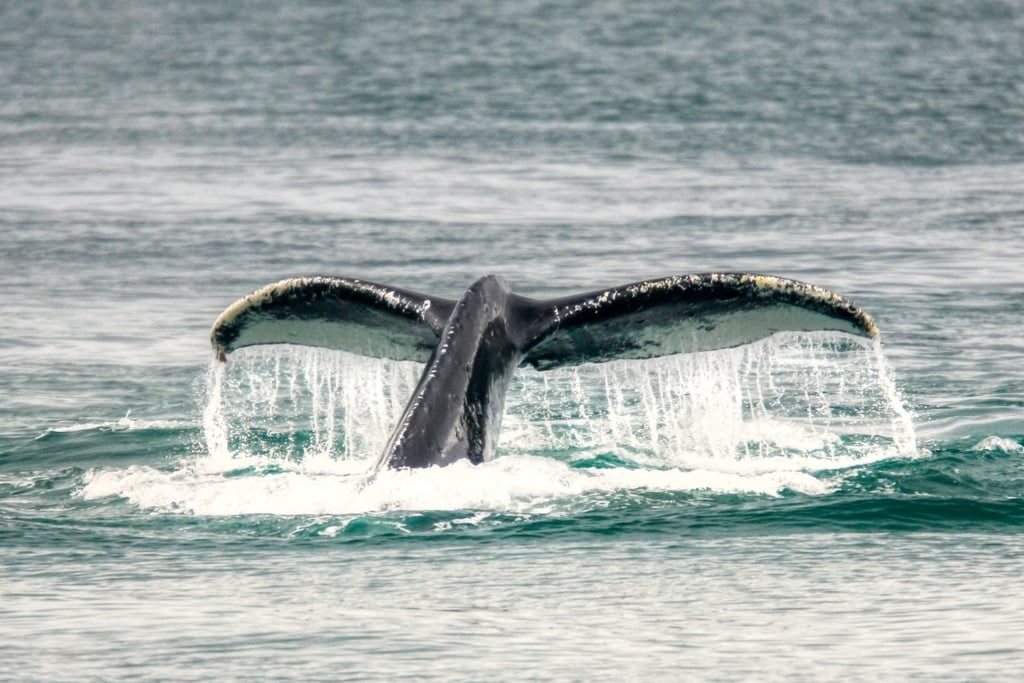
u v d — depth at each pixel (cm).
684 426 6744
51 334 9038
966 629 4000
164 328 9206
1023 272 10862
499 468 5331
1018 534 4975
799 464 5906
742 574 4494
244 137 19812
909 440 6312
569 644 3916
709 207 14012
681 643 3919
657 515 5097
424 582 4403
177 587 4378
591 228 12875
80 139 19588
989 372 8044
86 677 3703
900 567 4575
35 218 13400
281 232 12644
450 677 3697
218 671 3741
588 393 7550
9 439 6656
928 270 10938
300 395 7606
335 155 18038
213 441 6544
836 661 3791
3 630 4022
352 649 3878
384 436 5828
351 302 5609
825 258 11381
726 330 5550
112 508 5309
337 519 5006
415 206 14138
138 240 12250
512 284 10356
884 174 16275
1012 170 16525
